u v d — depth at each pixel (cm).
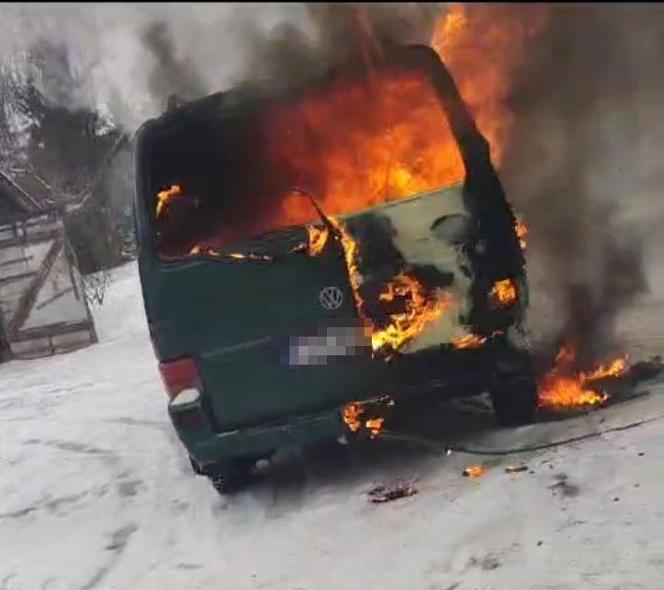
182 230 500
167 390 496
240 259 484
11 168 1958
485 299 469
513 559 380
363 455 568
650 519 377
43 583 514
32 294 1681
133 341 1576
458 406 594
